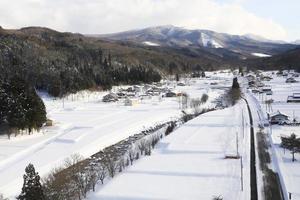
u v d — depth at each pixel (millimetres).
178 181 53062
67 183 53625
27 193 37125
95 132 92562
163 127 100188
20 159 70250
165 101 150625
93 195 49156
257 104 129750
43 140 84688
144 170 59062
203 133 84312
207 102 145375
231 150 68000
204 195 47188
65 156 71250
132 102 143625
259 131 83750
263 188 48938
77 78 174000
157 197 47250
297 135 76250
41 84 163625
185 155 66875
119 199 47344
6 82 90438
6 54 189375
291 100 127125
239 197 46000
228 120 99250
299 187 48094
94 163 67875
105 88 182625
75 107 137750
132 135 92375
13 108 83188
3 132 86312
